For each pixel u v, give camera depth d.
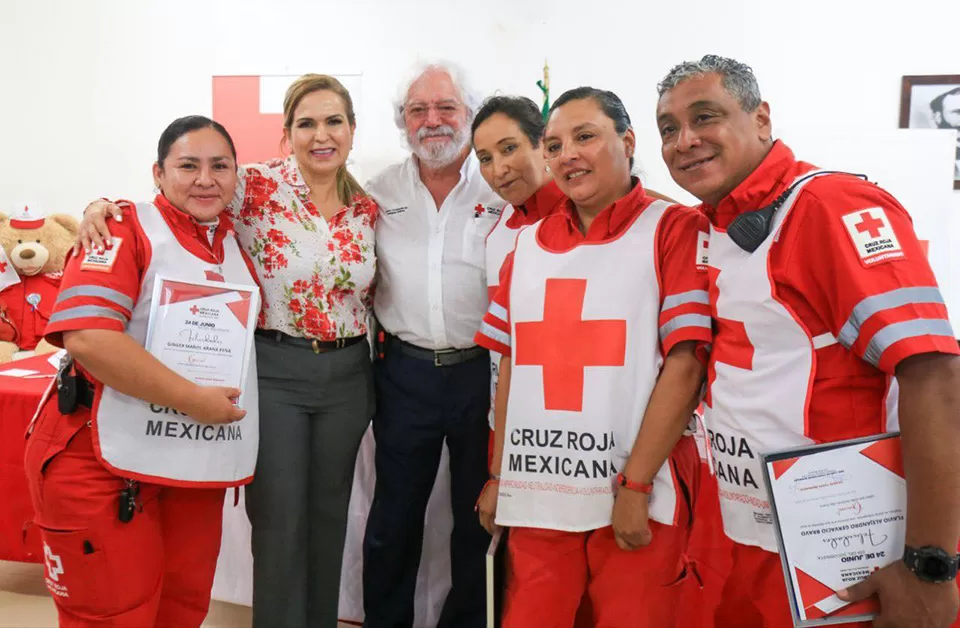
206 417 1.30
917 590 0.88
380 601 1.78
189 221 1.36
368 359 1.66
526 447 1.18
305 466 1.57
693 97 1.03
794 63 2.74
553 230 1.25
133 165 3.29
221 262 1.42
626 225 1.18
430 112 1.63
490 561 1.18
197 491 1.41
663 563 1.14
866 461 0.92
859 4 2.67
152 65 3.20
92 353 1.21
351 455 1.63
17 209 2.71
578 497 1.14
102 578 1.29
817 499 0.93
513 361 1.22
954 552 0.85
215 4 3.10
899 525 0.92
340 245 1.56
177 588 1.43
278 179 1.54
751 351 1.02
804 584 0.94
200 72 3.16
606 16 2.83
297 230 1.52
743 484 1.04
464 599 1.77
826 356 0.97
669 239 1.15
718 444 1.08
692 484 1.21
